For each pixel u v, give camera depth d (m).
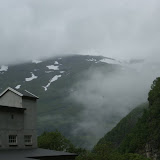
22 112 46.16
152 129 124.44
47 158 38.53
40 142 69.19
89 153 57.44
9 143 42.97
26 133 46.38
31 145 46.78
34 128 48.19
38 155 37.72
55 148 68.69
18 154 36.84
